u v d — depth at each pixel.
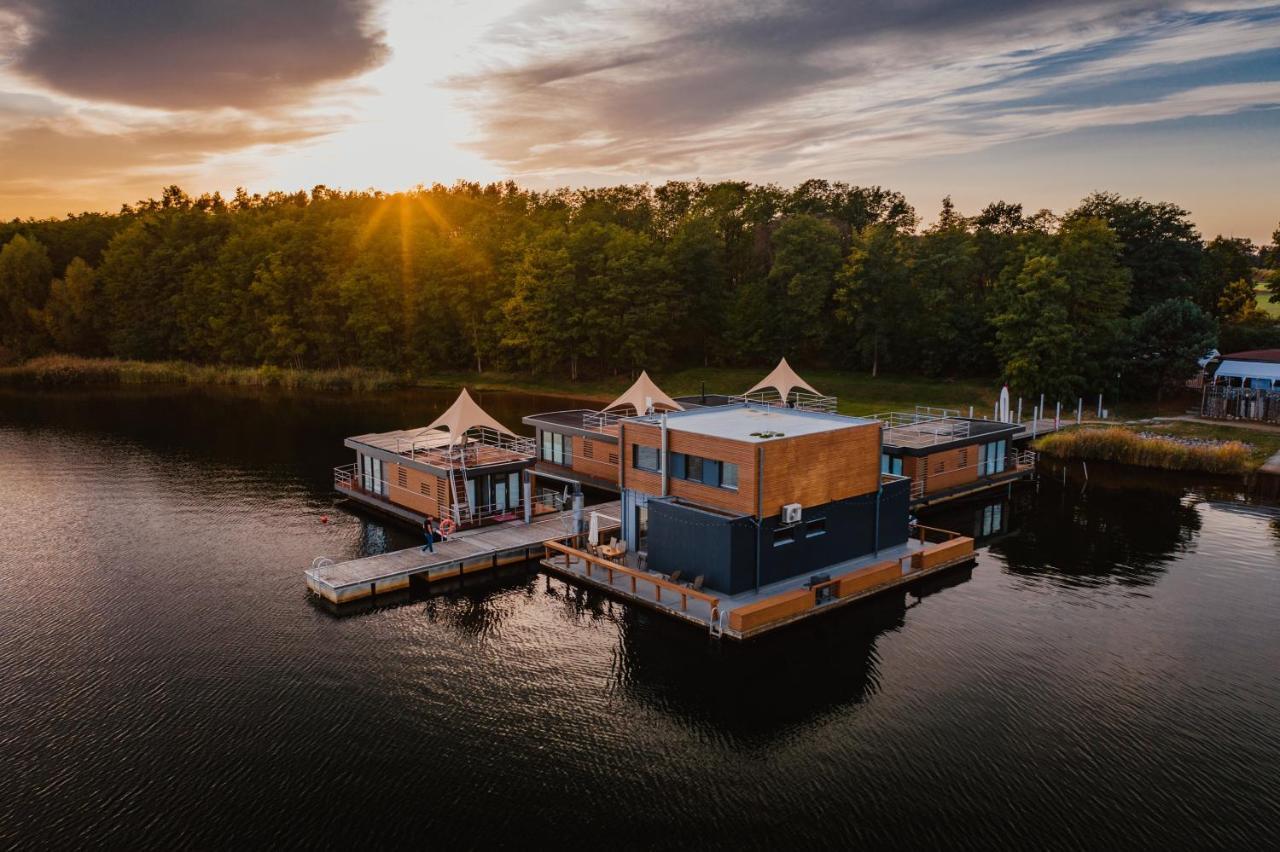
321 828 21.72
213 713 27.30
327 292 118.06
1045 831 21.30
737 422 40.78
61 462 64.56
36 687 29.11
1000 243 104.00
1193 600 35.66
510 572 39.94
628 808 22.36
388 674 29.83
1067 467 60.81
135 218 168.88
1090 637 32.12
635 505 40.25
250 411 89.62
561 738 25.67
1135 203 92.25
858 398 86.44
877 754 24.67
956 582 38.06
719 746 25.17
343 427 79.62
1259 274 129.25
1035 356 76.12
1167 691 28.03
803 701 27.73
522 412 88.50
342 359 122.56
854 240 99.38
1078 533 45.19
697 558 35.19
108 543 44.66
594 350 103.12
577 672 29.88
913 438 52.84
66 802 22.89
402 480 48.53
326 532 46.22
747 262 111.81
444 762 24.45
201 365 127.38
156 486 56.91
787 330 98.25
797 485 35.41
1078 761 24.20
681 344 109.44
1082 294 79.56
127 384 114.12
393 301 115.31
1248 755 24.38
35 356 134.25
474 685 29.02
